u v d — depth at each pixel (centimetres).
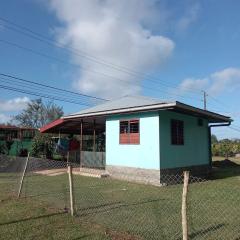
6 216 787
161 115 1466
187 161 1650
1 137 2423
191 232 652
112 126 1644
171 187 1320
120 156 1584
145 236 631
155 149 1439
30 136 2552
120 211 831
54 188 1204
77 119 1845
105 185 1329
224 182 1495
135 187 1285
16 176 1602
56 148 2400
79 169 1806
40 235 643
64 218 763
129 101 1728
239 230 665
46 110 5969
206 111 1641
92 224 714
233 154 4269
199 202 969
